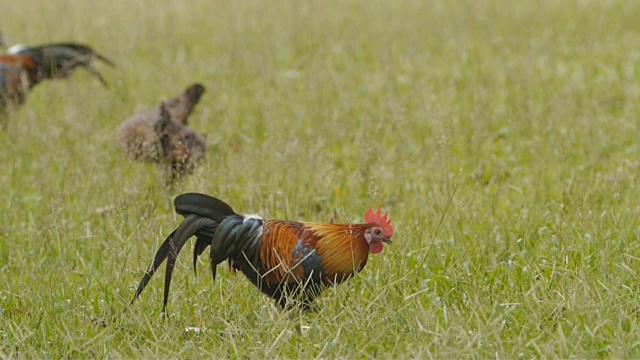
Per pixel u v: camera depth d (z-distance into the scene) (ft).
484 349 68.28
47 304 82.02
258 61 190.90
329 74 183.73
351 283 83.51
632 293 79.05
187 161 119.65
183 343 74.43
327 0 273.13
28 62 158.92
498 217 102.78
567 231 93.76
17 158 133.90
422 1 273.13
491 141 137.59
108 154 127.03
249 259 80.59
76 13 263.49
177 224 105.29
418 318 73.87
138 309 79.66
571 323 72.54
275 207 105.29
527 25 231.09
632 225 96.99
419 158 127.44
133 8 268.82
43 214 100.12
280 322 74.79
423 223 100.48
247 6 264.93
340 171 125.49
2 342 74.54
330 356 69.62
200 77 188.96
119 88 168.45
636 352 66.39
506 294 81.25
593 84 170.71
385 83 172.04
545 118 143.95
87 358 72.69
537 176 119.24
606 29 226.99
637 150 129.70
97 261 95.20
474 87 169.58
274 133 138.92
